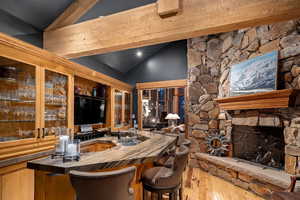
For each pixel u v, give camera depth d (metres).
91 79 3.64
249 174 2.88
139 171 2.00
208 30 2.10
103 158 1.47
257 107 2.93
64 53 2.82
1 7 2.32
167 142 2.26
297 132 2.45
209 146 4.02
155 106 8.68
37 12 2.63
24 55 2.11
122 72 5.91
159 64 5.65
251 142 3.40
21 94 2.23
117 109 4.91
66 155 1.38
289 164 2.56
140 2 3.53
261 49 3.09
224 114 3.96
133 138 2.60
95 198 1.10
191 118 4.55
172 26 2.22
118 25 2.51
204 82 4.46
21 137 2.19
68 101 2.89
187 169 4.20
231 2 1.97
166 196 2.58
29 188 2.12
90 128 3.73
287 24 2.69
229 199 2.69
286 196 1.63
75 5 2.70
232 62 3.79
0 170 1.84
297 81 2.51
